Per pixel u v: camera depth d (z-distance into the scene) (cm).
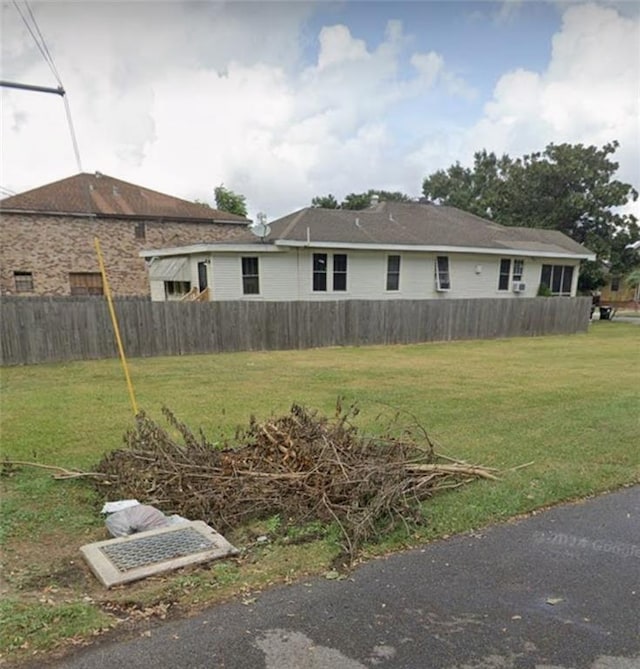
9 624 206
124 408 631
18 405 646
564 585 248
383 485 329
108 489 359
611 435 504
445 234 1881
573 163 2697
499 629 213
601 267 2786
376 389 757
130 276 2262
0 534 293
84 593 234
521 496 352
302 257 1586
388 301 1383
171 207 2375
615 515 329
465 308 1498
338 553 276
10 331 1006
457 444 472
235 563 264
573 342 1466
